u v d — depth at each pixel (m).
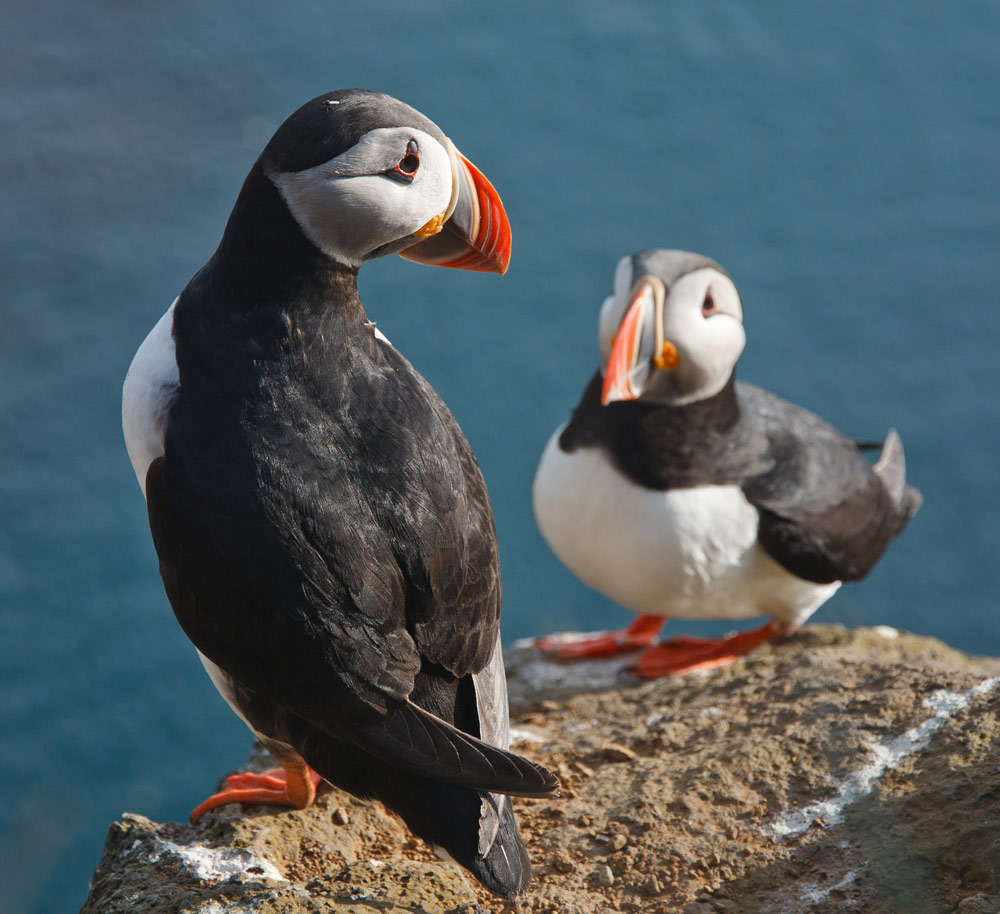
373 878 5.60
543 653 9.57
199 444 5.12
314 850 6.02
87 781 18.39
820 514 8.71
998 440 26.58
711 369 8.22
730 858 5.85
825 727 6.66
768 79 36.94
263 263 5.30
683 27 38.47
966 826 5.56
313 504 5.00
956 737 6.21
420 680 5.25
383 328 27.33
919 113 35.94
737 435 8.74
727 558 8.62
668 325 8.13
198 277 5.55
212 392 5.21
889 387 27.88
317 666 4.93
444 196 5.39
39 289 24.19
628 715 7.97
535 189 32.47
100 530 22.66
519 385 26.66
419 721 4.89
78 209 22.19
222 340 5.29
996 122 35.66
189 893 5.51
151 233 22.94
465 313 28.12
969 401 27.61
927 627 22.70
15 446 23.84
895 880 5.40
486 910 5.27
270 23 32.44
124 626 21.05
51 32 21.95
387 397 5.37
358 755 5.25
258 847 5.95
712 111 35.69
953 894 5.30
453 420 5.75
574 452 8.81
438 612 5.18
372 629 4.99
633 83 36.28
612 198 32.41
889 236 31.84
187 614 5.16
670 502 8.44
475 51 36.16
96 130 21.95
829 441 9.30
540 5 38.44
